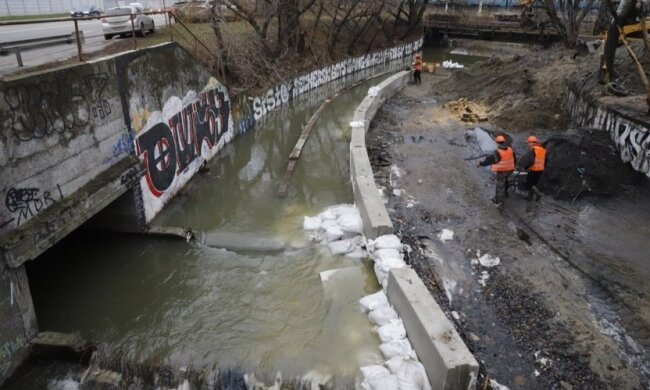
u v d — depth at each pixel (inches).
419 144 669.3
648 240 403.9
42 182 302.2
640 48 706.2
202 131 590.2
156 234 419.5
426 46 2082.9
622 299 331.6
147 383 279.6
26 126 286.7
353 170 505.4
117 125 389.7
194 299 344.8
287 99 980.6
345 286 352.2
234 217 471.2
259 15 1024.2
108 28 710.5
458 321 316.2
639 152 488.7
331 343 297.1
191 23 946.1
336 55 1347.2
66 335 289.7
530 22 1795.0
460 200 489.4
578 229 424.8
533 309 326.6
